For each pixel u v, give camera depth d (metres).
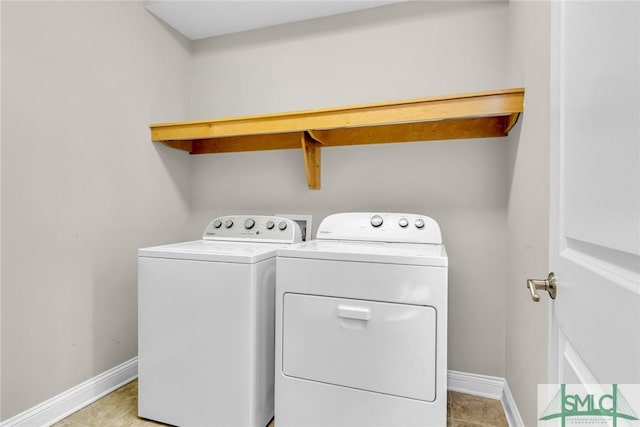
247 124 1.96
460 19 1.95
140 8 2.07
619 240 0.53
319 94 2.21
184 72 2.44
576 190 0.72
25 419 1.47
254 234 1.98
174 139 2.13
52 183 1.58
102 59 1.82
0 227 1.38
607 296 0.57
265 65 2.34
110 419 1.62
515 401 1.58
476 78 1.92
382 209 2.07
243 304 1.46
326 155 2.18
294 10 2.14
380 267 1.35
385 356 1.35
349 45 2.15
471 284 1.92
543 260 1.17
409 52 2.03
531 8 1.36
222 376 1.49
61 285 1.62
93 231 1.78
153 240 2.16
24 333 1.47
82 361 1.72
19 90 1.45
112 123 1.88
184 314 1.54
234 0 2.04
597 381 0.61
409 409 1.32
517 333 1.55
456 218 1.94
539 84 1.24
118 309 1.93
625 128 0.52
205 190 2.47
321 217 2.19
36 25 1.51
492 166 1.89
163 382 1.58
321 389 1.43
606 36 0.59
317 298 1.44
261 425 1.53
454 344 1.96
